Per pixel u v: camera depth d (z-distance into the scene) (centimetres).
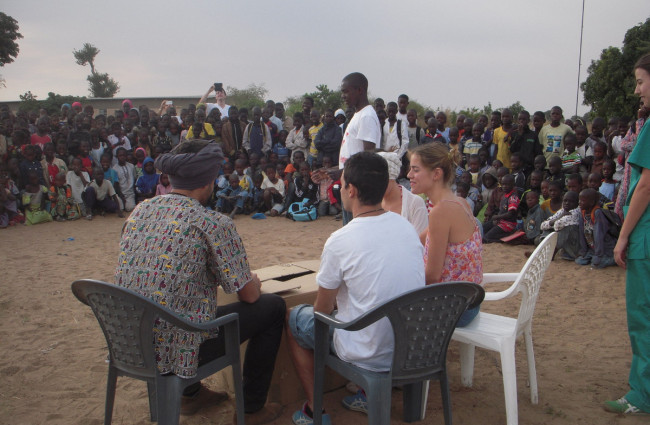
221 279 239
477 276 275
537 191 767
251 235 805
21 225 885
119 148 988
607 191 708
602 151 746
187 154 242
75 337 403
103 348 382
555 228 621
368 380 224
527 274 270
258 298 264
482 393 315
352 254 231
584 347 378
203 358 240
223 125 1051
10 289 525
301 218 916
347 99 437
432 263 269
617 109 1173
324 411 270
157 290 227
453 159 274
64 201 923
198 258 233
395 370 222
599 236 581
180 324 216
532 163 830
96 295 226
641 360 280
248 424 278
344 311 241
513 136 845
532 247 698
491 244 722
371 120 427
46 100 2067
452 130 942
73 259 652
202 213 237
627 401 285
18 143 950
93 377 337
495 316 293
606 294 498
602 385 319
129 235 238
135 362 229
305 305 277
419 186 277
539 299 490
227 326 241
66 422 284
